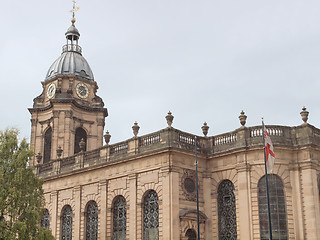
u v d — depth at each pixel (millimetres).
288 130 40219
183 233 38812
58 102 59312
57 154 54469
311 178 38281
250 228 38125
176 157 40156
